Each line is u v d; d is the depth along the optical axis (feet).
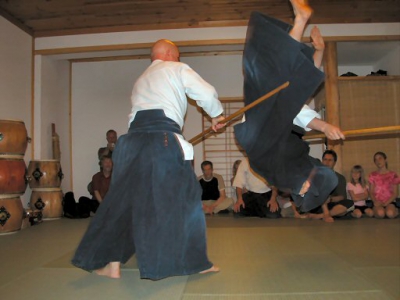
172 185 6.13
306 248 9.15
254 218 15.98
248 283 6.35
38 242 10.88
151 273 5.79
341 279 6.50
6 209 12.54
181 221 6.09
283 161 6.42
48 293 6.09
